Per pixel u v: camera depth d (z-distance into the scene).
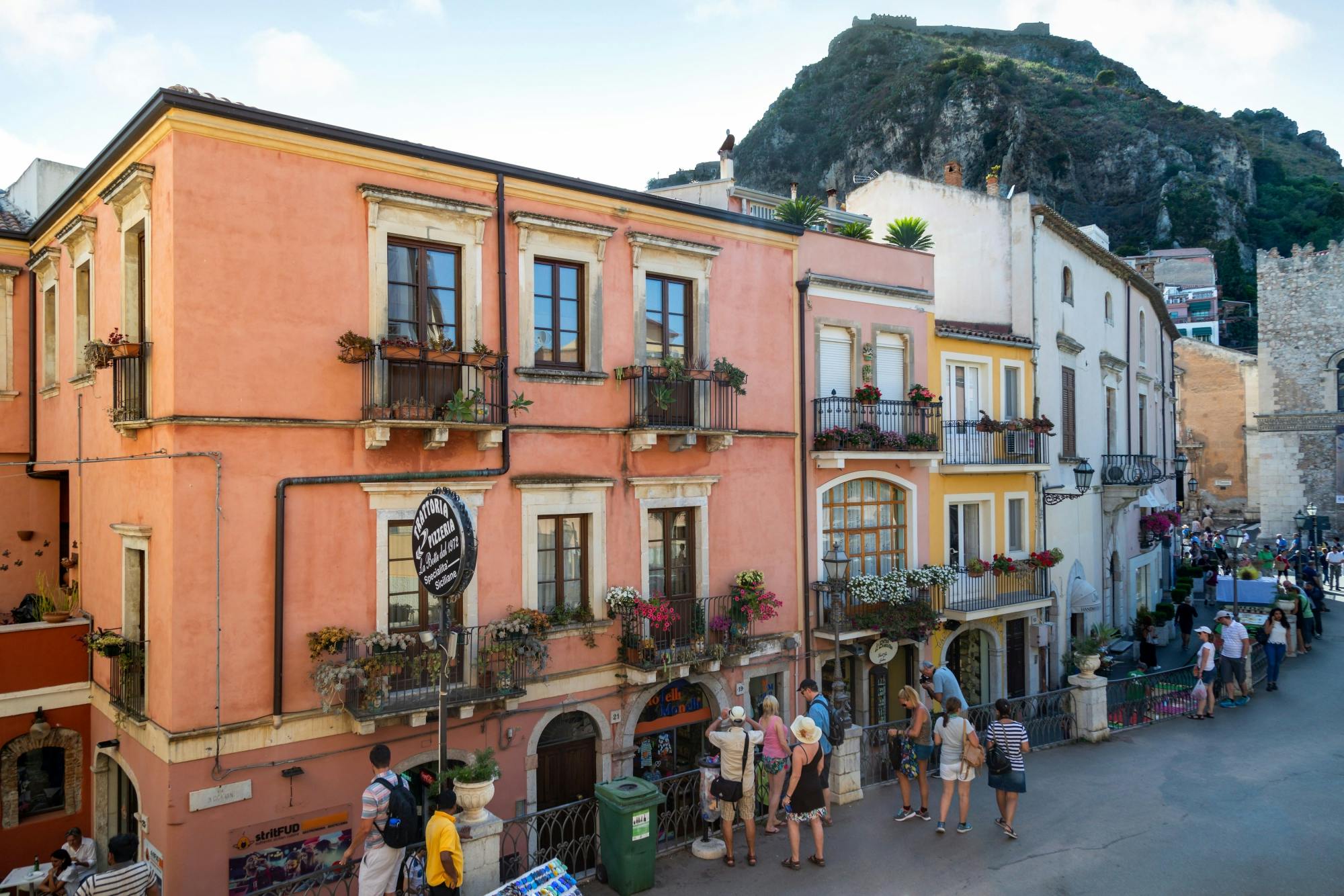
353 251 10.95
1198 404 58.16
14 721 12.22
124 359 10.60
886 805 11.98
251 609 10.15
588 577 12.91
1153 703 16.31
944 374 18.45
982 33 133.25
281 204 10.46
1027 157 89.88
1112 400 26.95
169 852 9.58
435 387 11.36
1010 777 10.69
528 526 12.19
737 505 14.66
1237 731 15.52
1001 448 19.09
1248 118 118.94
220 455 9.98
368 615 10.94
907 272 17.50
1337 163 103.38
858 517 16.66
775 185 105.88
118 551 11.55
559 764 12.73
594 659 12.80
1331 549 40.78
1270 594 23.73
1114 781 12.84
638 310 13.49
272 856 10.16
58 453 14.19
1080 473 20.97
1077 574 22.28
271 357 10.34
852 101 105.94
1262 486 48.53
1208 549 40.09
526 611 11.89
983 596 18.36
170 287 9.82
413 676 10.88
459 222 11.71
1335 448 46.47
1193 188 86.19
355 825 10.71
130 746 11.02
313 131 10.58
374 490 10.94
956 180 22.81
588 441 12.90
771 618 15.02
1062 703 14.99
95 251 12.44
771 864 10.10
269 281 10.35
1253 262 83.62
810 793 10.00
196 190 9.91
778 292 15.42
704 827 10.95
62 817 12.53
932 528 17.72
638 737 13.71
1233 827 11.05
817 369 15.92
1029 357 20.23
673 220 14.02
